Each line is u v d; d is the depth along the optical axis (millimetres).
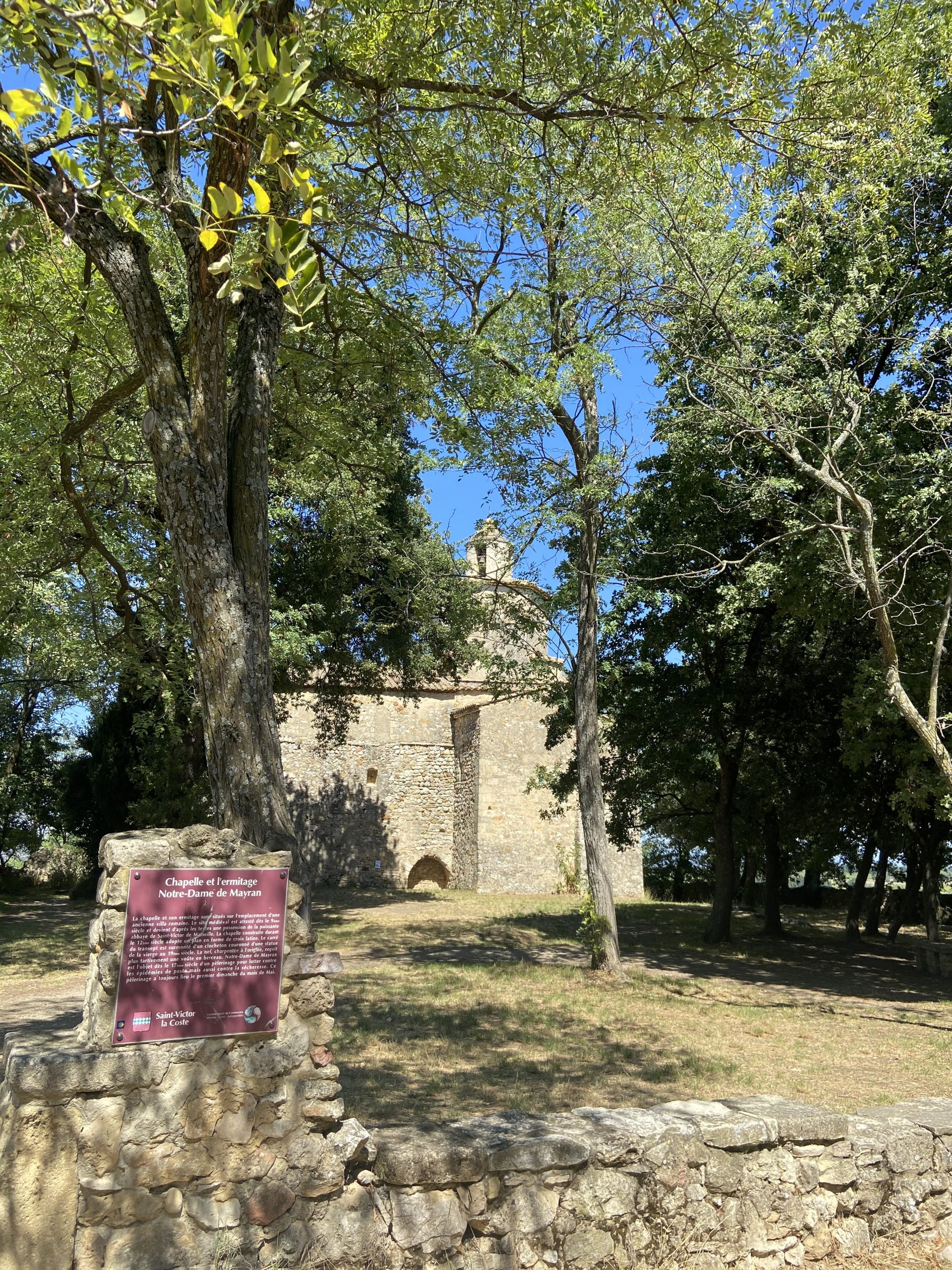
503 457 10711
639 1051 8586
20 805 27078
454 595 14844
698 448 13367
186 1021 3621
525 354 11969
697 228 10797
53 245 7762
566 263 11953
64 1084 3350
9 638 16469
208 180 5895
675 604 15914
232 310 6711
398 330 8781
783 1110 4898
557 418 13016
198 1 3502
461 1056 8078
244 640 5621
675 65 7133
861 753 13445
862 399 10547
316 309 8109
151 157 6199
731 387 10320
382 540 17516
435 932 18203
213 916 3744
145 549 12969
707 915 26047
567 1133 4281
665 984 12859
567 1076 7465
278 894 3928
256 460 6051
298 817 29469
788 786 19062
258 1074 3738
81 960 13453
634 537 15508
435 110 7297
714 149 7734
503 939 17453
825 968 15891
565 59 7070
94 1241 3334
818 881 33031
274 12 6059
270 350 6402
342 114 7910
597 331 11734
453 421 8898
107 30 3646
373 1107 6328
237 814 5383
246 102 4484
